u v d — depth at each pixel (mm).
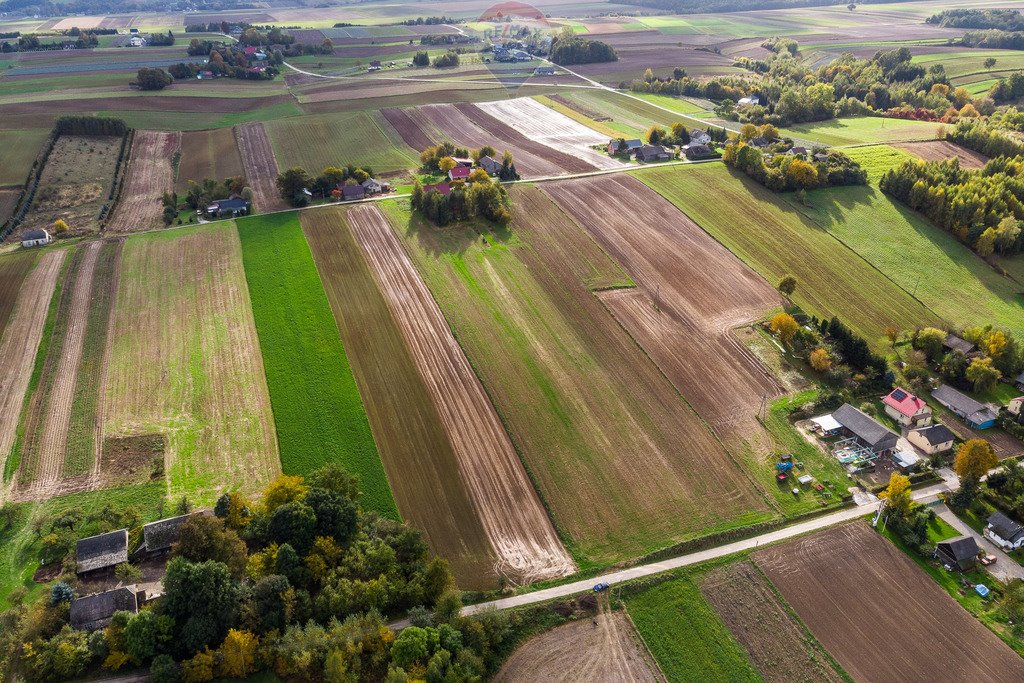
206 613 53875
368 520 65938
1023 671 54938
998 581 62656
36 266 112812
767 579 62594
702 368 90625
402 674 50500
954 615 59438
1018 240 118312
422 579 59156
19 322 99125
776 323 94312
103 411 82250
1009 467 73938
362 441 77875
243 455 75688
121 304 103000
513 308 102500
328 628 54812
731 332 97750
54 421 80750
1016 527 65938
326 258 115250
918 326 100250
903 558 64812
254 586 56375
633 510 69812
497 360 91312
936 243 122125
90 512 68312
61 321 99312
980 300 107375
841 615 59469
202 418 81188
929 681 54312
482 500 70750
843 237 123438
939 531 67938
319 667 52750
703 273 111875
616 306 103188
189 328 97438
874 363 89062
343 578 57812
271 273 110750
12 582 61219
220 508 64812
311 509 61906
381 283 108250
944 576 63062
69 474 73188
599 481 73250
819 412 83875
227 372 88625
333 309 101688
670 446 77938
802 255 117562
